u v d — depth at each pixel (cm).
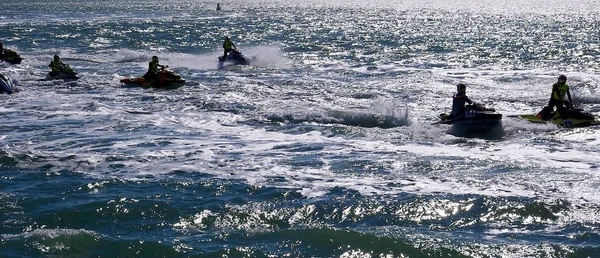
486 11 11125
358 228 1062
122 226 1072
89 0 16000
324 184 1309
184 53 4234
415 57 3850
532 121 1939
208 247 977
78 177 1359
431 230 1051
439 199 1197
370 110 2067
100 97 2448
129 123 1962
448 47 4472
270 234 1026
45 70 3241
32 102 2339
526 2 15925
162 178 1351
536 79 2906
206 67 3412
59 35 5394
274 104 2289
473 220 1095
